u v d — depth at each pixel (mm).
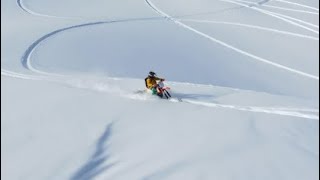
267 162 10594
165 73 39094
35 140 12383
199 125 13531
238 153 11055
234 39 53656
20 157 11211
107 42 47781
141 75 36969
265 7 66500
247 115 14906
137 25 56688
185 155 10961
